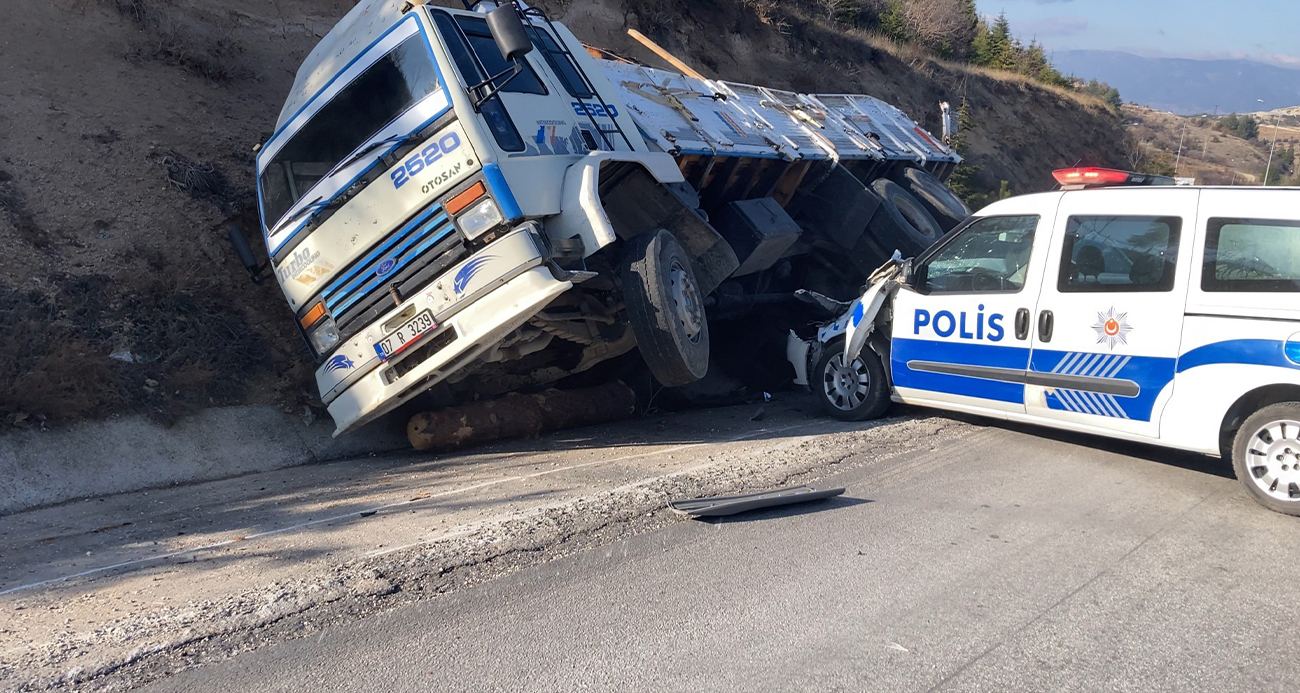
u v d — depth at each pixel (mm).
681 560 4664
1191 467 6449
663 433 8188
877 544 4910
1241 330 5680
